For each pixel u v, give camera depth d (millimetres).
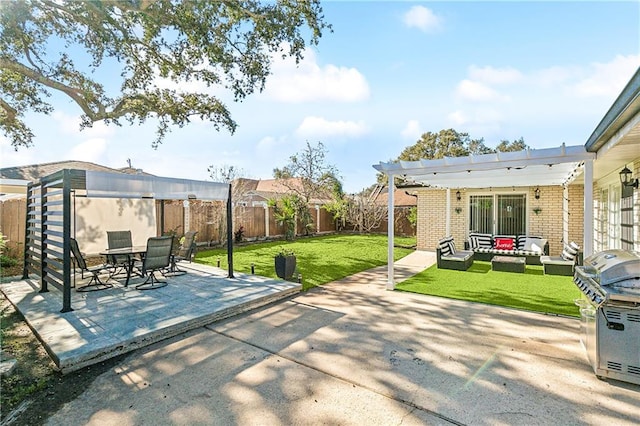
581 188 10281
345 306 5742
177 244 8773
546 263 8281
